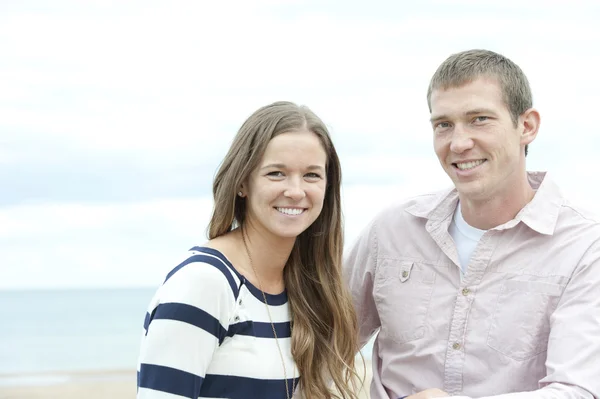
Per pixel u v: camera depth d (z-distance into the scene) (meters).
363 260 3.41
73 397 16.38
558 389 2.68
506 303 2.97
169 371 2.59
